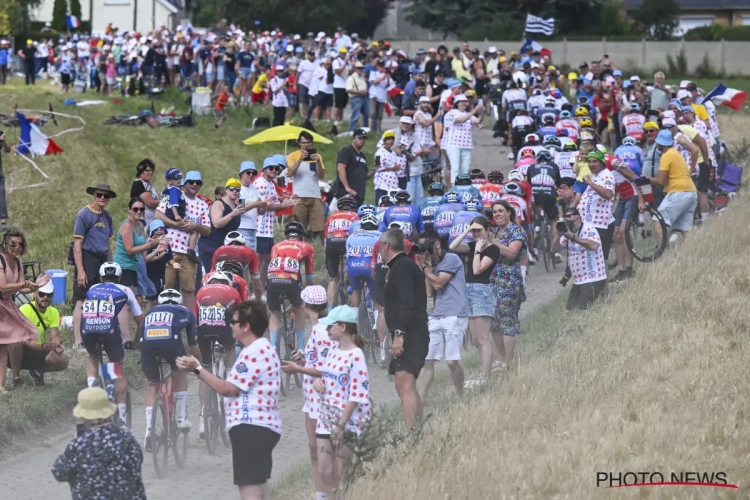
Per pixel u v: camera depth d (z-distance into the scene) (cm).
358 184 7606
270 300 5291
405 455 3619
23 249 5122
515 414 4031
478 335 4919
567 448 3572
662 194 7669
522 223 7094
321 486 3659
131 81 16288
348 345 3650
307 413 3791
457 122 9138
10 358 5128
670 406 4025
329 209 8475
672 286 5919
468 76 13462
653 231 7138
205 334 4509
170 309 4297
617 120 12119
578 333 5356
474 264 4903
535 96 11456
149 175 6156
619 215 6744
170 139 12838
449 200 6475
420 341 4119
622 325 5303
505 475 3362
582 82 13150
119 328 4544
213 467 4350
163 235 5550
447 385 5156
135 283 5603
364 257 5678
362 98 12194
